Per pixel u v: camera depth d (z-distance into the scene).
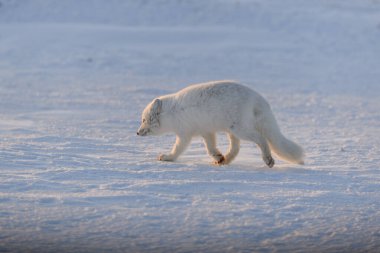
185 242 7.27
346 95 25.80
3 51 37.88
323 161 12.45
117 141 14.55
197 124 11.63
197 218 8.10
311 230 7.79
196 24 49.16
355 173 11.10
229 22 49.03
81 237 7.33
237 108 11.01
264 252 7.02
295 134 16.34
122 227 7.70
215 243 7.26
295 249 7.13
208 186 9.70
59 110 20.02
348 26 46.72
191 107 11.52
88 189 9.31
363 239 7.50
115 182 9.78
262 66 34.59
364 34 44.53
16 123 16.88
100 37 42.44
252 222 8.02
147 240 7.30
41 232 7.43
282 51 39.22
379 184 10.20
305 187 9.88
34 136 14.37
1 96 22.92
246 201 8.92
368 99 24.69
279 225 7.93
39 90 25.11
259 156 13.06
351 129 17.47
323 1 57.00
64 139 14.21
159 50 38.78
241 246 7.19
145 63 34.69
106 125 17.12
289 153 11.25
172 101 11.92
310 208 8.69
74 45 39.69
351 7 54.69
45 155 11.81
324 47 40.84
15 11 51.97
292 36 44.06
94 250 6.95
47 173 10.19
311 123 18.59
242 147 14.23
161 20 50.25
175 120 11.84
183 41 42.03
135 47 39.62
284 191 9.57
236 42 41.72
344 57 38.00
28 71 31.39
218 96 11.17
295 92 26.59
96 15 51.50
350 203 9.01
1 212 8.05
